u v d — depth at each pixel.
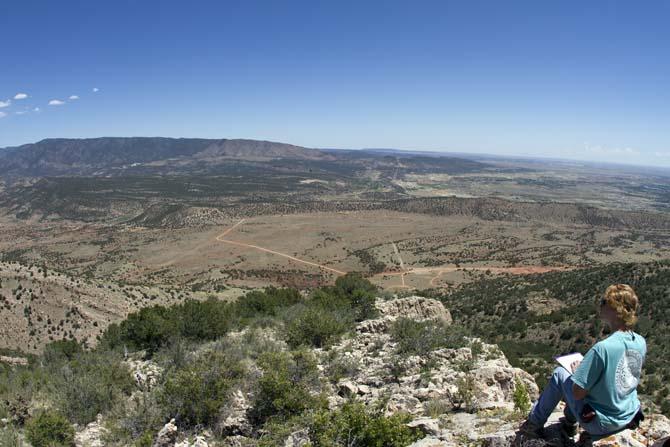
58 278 65.75
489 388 12.19
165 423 13.27
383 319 23.86
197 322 26.59
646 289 56.09
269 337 23.80
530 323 54.31
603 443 6.02
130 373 19.30
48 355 33.00
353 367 16.50
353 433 8.89
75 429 14.20
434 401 10.78
